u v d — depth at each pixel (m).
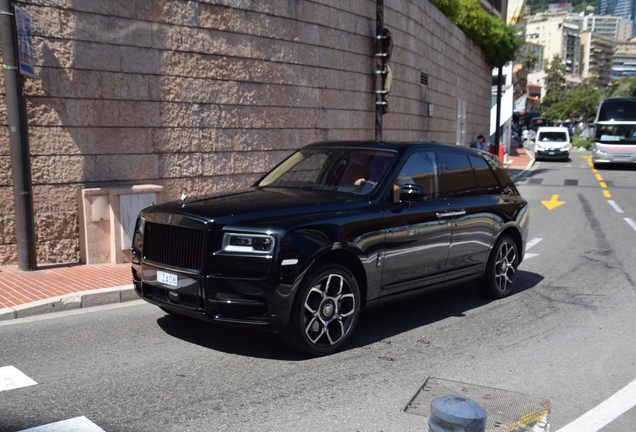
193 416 3.80
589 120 92.19
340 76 13.11
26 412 3.79
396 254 5.48
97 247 8.12
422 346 5.37
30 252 7.55
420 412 3.97
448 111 21.72
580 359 5.13
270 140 11.26
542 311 6.65
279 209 4.91
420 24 17.73
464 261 6.41
